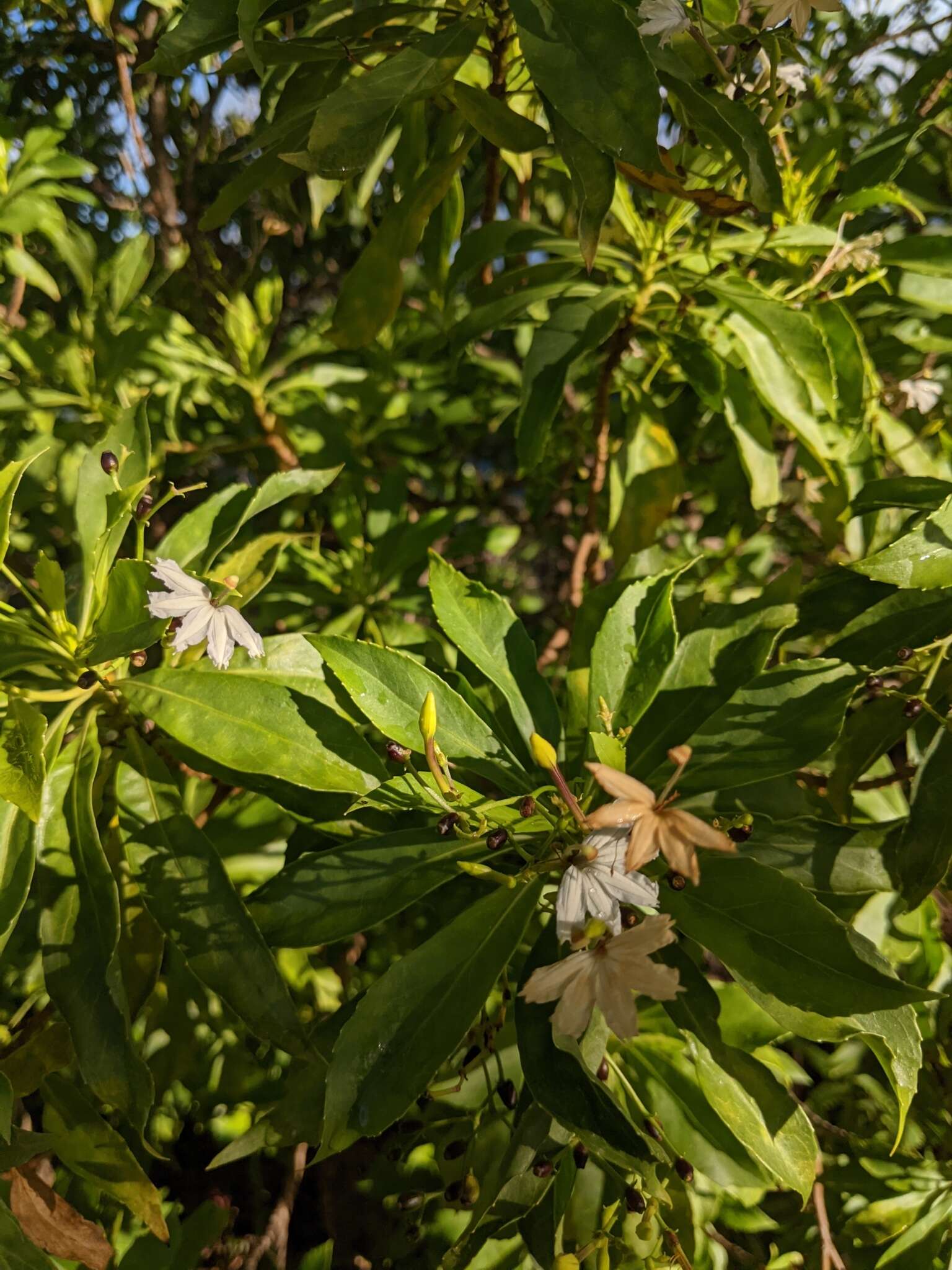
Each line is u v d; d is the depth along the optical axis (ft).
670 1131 0.88
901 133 1.16
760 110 0.95
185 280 1.67
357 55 0.93
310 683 0.89
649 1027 0.91
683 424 1.48
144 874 0.83
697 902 0.75
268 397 1.53
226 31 0.88
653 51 0.79
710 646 0.91
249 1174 1.29
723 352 1.17
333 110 0.72
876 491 1.08
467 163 1.63
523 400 1.04
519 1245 1.02
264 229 1.63
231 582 0.78
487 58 1.09
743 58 0.88
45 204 1.41
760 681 0.88
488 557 1.74
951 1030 1.15
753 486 1.16
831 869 0.82
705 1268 0.98
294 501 1.45
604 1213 0.77
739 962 0.72
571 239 1.16
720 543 1.56
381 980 0.72
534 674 0.89
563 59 0.71
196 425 1.62
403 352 1.70
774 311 1.04
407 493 1.42
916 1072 0.73
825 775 1.04
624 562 1.17
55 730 0.85
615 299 1.08
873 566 0.90
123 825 0.85
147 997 0.88
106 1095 0.74
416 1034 0.71
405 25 1.01
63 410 1.48
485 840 0.80
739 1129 0.82
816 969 0.70
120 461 0.94
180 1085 1.20
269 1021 0.77
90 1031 0.76
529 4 0.72
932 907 1.04
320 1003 1.12
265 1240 1.07
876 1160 1.12
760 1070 0.75
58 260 1.72
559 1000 0.68
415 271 1.65
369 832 0.90
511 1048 0.97
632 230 1.12
